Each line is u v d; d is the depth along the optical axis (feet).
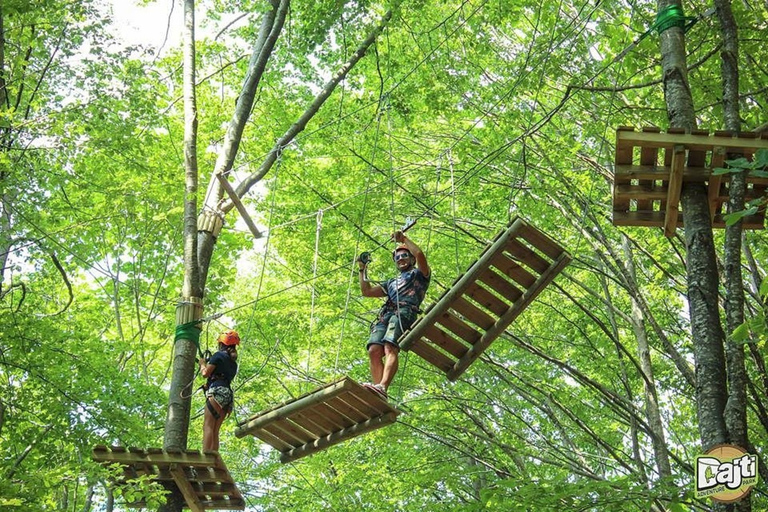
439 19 43.27
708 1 31.68
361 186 45.75
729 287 20.95
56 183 35.01
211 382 29.68
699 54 31.07
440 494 51.80
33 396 32.50
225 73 47.29
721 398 20.66
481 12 40.47
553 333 50.14
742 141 21.50
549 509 25.13
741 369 20.47
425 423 43.16
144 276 49.88
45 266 42.50
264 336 45.91
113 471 26.48
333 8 38.17
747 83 30.86
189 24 38.93
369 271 45.16
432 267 45.52
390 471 45.42
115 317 51.72
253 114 48.01
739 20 29.63
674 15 24.81
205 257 34.71
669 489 23.62
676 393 47.70
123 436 33.06
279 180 45.78
